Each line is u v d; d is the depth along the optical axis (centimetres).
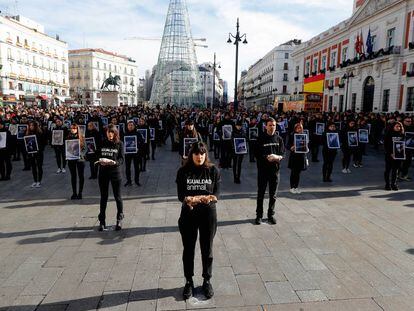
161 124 1930
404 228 609
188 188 385
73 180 802
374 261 480
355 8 4203
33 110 2497
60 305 376
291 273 446
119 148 605
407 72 2833
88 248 526
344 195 841
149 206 748
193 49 5916
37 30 6462
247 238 564
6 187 934
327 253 506
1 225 630
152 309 370
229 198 817
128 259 488
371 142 1866
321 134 1364
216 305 376
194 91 5819
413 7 2808
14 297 392
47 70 6719
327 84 4416
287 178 1052
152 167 1249
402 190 895
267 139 627
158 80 5909
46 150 1762
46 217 676
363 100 3547
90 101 8806
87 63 8788
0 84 5331
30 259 489
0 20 5269
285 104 4050
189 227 391
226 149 1199
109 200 802
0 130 1038
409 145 1005
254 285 416
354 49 3766
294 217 671
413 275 441
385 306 373
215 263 474
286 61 8469
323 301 382
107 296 394
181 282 425
